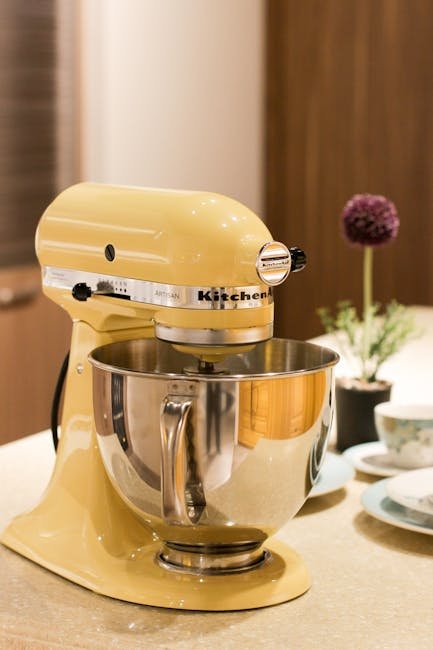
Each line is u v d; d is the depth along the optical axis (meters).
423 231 4.81
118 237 1.19
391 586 1.20
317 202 5.04
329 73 4.93
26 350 4.00
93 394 1.16
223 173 4.96
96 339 1.28
